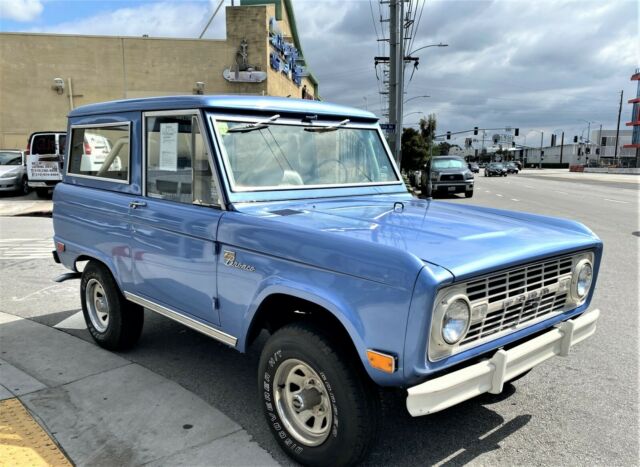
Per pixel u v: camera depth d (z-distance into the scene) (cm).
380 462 302
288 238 278
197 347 475
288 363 287
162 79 2272
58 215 493
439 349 242
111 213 413
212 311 330
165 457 303
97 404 366
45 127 2253
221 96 346
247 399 376
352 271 249
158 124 372
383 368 240
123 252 406
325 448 273
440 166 2262
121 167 413
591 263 336
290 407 294
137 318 450
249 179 338
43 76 2220
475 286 255
